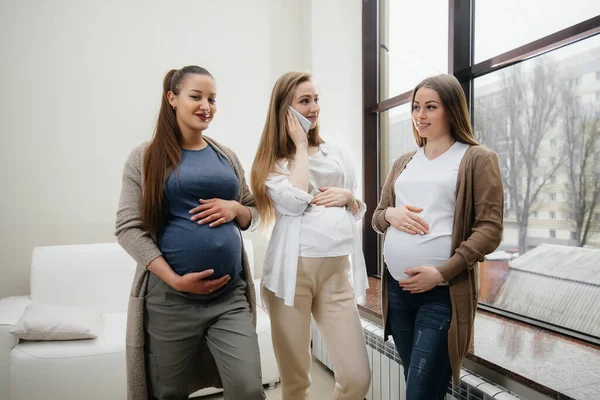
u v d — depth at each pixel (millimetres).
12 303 2488
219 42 3377
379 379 2121
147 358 1363
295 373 1519
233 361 1316
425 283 1269
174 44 3238
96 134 3035
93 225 3031
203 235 1329
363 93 3152
